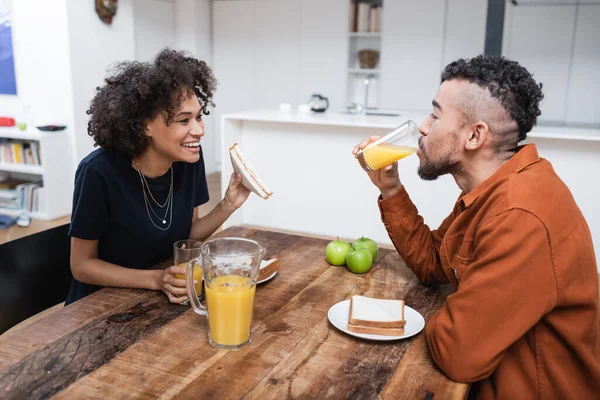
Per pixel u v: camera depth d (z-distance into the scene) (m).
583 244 1.03
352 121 3.74
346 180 3.97
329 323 1.14
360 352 1.03
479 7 5.47
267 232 1.80
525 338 1.06
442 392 0.91
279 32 6.30
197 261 1.20
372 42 6.24
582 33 5.30
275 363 0.98
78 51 4.70
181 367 0.95
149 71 1.33
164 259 1.61
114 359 0.98
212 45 6.64
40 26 4.68
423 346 1.06
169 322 1.13
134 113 1.35
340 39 6.05
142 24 5.73
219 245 1.20
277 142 4.14
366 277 1.42
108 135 1.39
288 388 0.90
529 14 5.45
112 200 1.44
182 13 6.27
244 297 1.00
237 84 6.66
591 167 3.34
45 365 0.95
